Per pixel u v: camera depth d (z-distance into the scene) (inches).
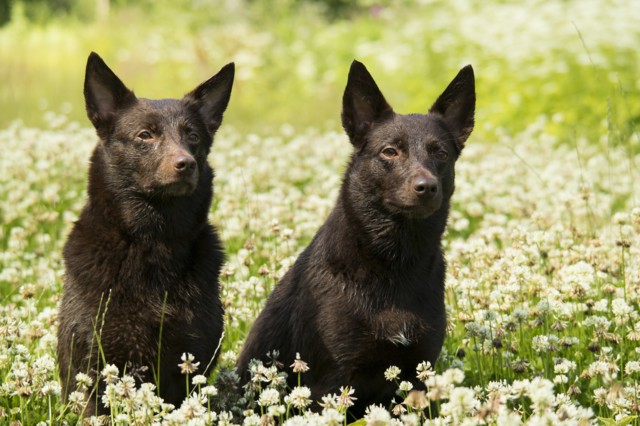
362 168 388.8
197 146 398.9
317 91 1365.7
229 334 446.3
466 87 420.2
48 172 721.6
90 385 355.6
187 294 372.2
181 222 378.9
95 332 349.4
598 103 1076.5
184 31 1620.3
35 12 2329.0
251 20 1755.7
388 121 397.4
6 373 380.8
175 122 392.5
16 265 552.1
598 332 389.7
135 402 304.2
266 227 567.8
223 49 1427.2
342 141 861.2
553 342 380.8
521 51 1216.8
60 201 687.1
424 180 364.2
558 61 1164.5
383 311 368.2
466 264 525.0
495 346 380.5
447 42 1332.4
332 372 370.9
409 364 374.0
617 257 483.8
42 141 757.9
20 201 701.3
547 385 273.4
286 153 834.2
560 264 473.7
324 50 1547.7
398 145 386.0
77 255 372.2
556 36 1239.5
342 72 1428.4
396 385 380.5
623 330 411.8
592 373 353.7
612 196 662.5
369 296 368.8
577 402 344.2
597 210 620.7
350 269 372.2
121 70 1466.5
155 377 360.5
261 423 299.6
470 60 1259.8
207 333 375.2
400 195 369.7
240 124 1102.4
